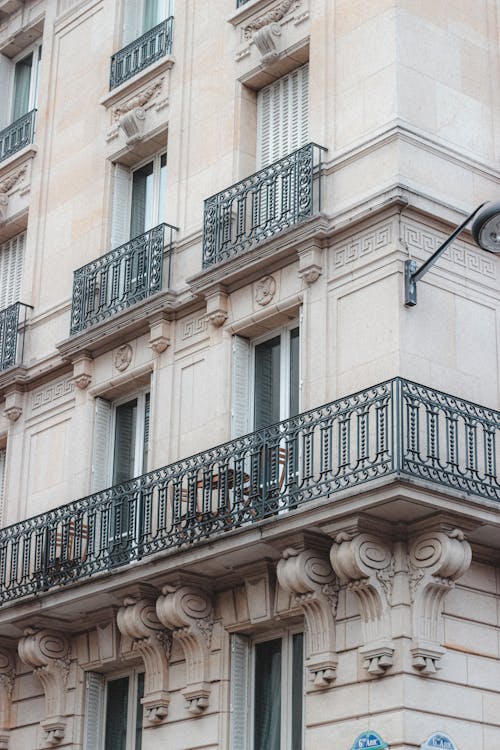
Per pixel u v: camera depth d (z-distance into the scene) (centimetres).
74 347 3091
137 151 3216
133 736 2802
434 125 2611
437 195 2561
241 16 2992
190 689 2603
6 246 3631
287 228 2628
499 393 2544
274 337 2748
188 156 3030
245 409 2744
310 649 2394
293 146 2852
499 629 2406
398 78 2589
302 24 2844
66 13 3559
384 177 2541
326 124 2698
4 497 3241
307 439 2445
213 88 3022
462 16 2739
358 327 2500
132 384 3002
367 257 2522
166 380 2875
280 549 2427
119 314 2970
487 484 2366
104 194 3234
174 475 2675
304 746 2402
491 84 2745
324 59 2748
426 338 2458
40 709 2980
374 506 2258
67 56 3519
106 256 3119
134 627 2677
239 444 2595
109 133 3278
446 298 2514
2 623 2958
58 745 2898
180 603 2598
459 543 2291
